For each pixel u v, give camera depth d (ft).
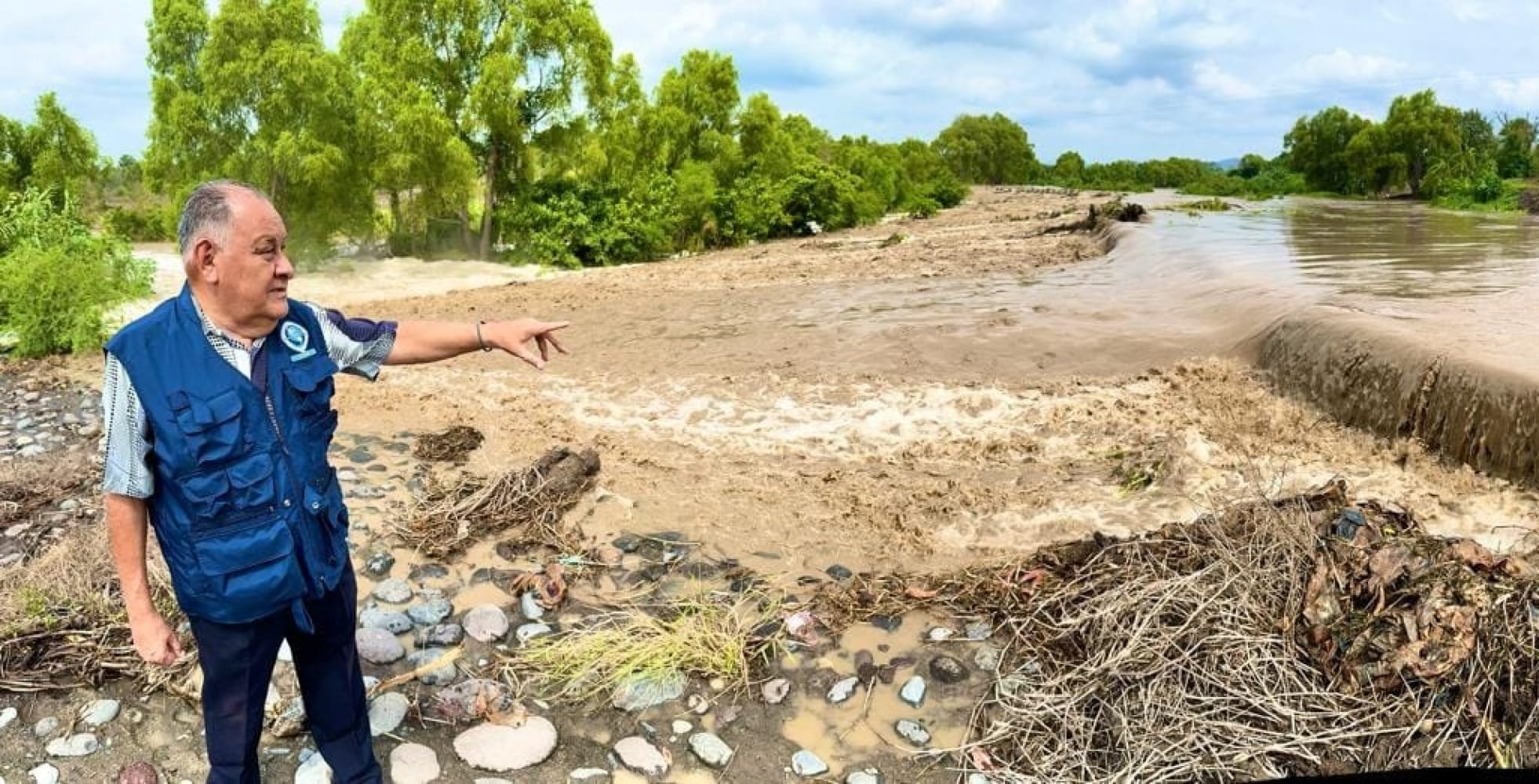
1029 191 210.59
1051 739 12.75
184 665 14.15
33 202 44.52
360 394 30.32
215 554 9.39
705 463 23.88
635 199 75.25
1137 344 30.68
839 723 13.48
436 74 68.64
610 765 12.66
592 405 28.66
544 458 22.24
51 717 13.30
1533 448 19.76
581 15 71.15
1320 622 13.11
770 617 16.07
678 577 17.88
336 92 61.21
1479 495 20.01
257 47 60.13
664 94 94.58
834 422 26.18
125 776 12.15
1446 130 155.43
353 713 11.40
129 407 9.07
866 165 125.49
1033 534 19.42
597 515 20.68
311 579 9.98
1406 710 12.01
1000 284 44.78
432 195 68.13
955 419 25.93
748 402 27.89
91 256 38.32
